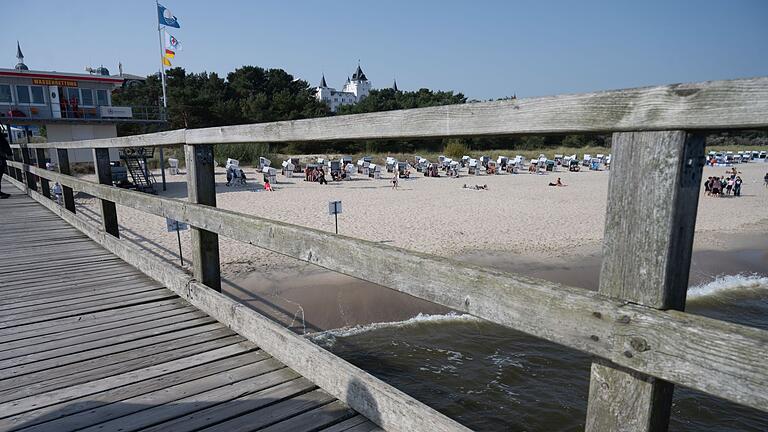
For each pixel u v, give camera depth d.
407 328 6.61
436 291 1.46
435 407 5.04
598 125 1.05
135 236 10.71
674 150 0.93
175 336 2.78
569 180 27.33
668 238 0.96
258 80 67.19
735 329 0.86
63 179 6.50
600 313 1.06
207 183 2.96
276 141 2.11
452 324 6.77
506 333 6.56
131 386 2.21
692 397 5.26
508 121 1.22
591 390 1.16
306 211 14.87
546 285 1.18
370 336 6.36
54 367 2.41
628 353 1.01
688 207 0.99
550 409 5.02
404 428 1.69
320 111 57.56
